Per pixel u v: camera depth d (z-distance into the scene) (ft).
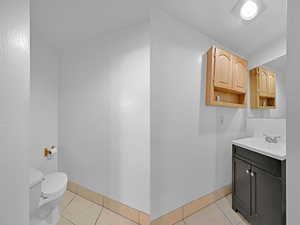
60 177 5.95
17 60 1.97
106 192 6.07
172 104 5.30
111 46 5.91
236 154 6.07
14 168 1.93
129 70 5.35
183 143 5.62
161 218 5.05
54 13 4.99
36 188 4.38
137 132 5.15
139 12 4.82
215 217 5.67
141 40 5.03
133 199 5.28
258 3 4.42
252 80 7.71
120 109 5.62
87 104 6.71
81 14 5.02
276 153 4.42
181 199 5.56
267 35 6.19
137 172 5.16
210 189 6.56
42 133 7.18
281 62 6.26
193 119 5.90
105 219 5.43
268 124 6.89
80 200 6.64
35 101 6.90
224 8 4.76
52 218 5.15
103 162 6.16
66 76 7.55
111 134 5.90
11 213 1.90
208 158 6.47
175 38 5.33
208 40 6.36
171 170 5.31
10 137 1.90
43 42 7.04
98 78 6.31
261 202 4.85
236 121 7.63
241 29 5.81
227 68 6.25
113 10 4.79
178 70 5.43
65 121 7.57
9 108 1.89
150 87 4.77
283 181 4.23
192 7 4.74
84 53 6.84
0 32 1.79
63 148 7.68
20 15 2.02
